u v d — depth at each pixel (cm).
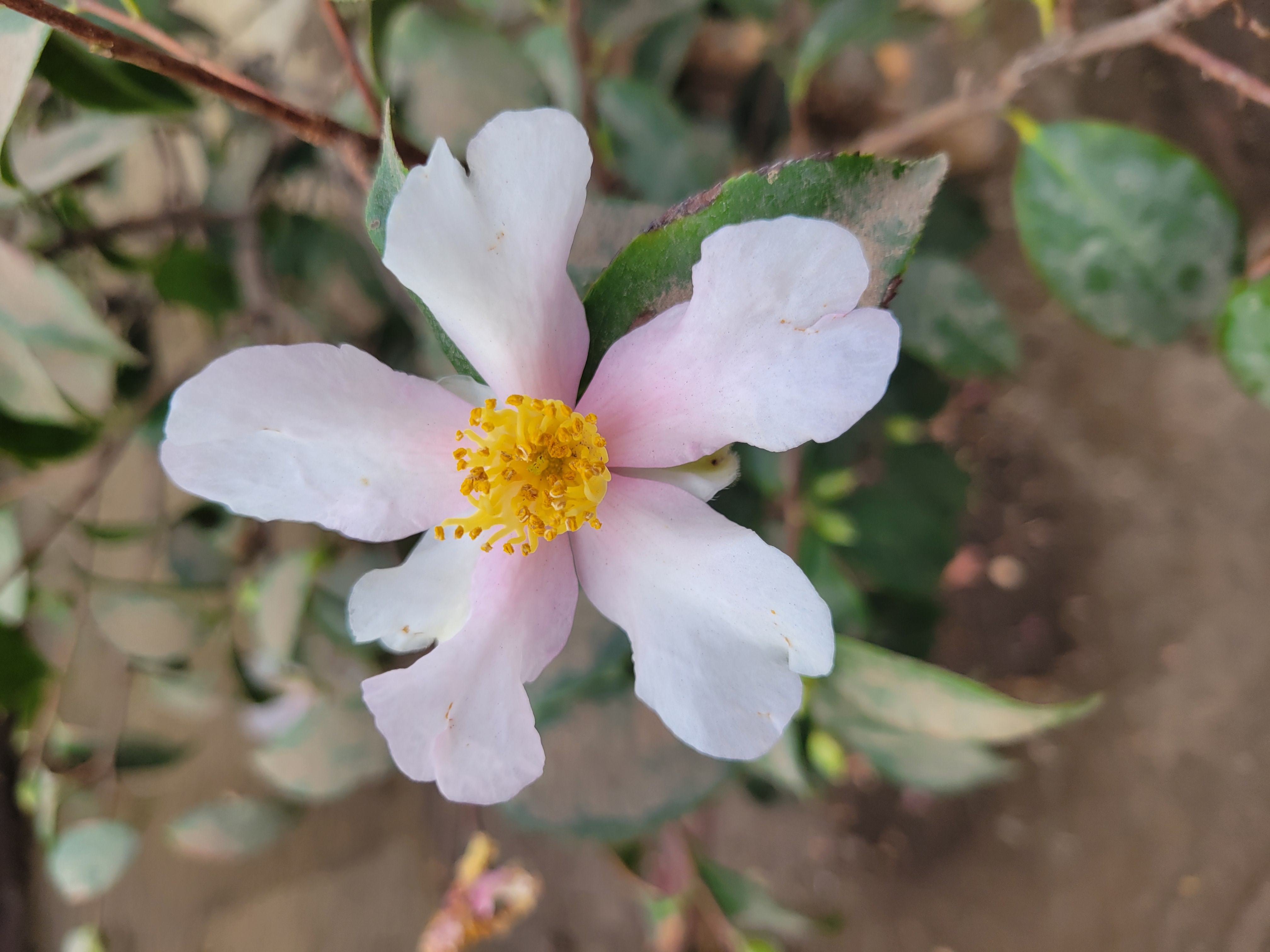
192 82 9
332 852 29
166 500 23
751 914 19
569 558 10
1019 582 29
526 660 10
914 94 25
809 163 8
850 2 16
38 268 13
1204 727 27
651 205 11
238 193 19
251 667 20
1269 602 26
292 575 18
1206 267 13
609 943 28
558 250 9
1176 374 27
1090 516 28
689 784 17
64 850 21
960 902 28
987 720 13
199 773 28
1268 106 17
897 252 8
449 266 9
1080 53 12
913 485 22
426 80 16
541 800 17
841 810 29
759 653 9
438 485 10
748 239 8
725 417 9
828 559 18
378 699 9
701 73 26
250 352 9
